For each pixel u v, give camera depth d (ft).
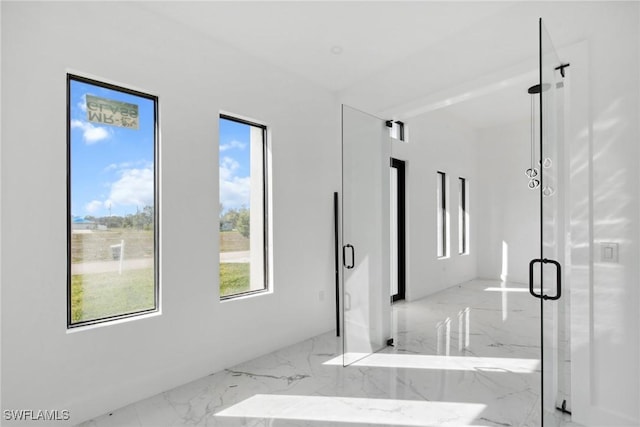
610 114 6.66
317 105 12.48
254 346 10.29
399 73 10.91
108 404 7.38
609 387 6.64
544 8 7.72
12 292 6.28
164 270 8.36
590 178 6.88
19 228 6.36
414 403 7.70
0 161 6.17
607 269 6.66
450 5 8.22
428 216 18.43
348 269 9.98
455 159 20.94
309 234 12.09
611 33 6.69
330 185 12.90
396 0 7.97
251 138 10.69
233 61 9.92
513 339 11.82
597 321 6.79
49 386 6.65
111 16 7.57
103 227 7.75
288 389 8.37
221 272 9.82
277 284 11.00
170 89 8.54
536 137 19.30
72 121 7.36
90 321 7.50
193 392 8.22
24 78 6.45
